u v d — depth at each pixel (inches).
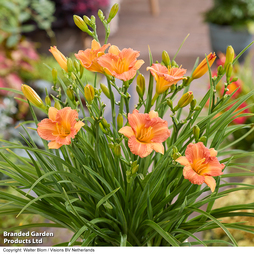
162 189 63.8
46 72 179.3
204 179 56.7
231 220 82.4
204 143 61.9
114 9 63.7
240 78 124.9
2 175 124.3
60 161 59.7
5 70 157.8
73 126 57.9
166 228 62.8
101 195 62.6
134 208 64.0
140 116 58.2
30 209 61.7
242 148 122.0
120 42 302.8
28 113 164.4
